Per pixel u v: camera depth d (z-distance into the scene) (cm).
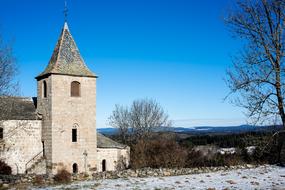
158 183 2655
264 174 3036
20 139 4359
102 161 4734
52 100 4400
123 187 2473
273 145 3541
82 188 2467
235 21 2784
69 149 4453
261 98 2420
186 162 4047
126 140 7862
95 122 4703
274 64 2470
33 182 2781
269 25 2612
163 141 4362
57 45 4816
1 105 4016
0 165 4047
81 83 4653
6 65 3969
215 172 3334
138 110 8031
